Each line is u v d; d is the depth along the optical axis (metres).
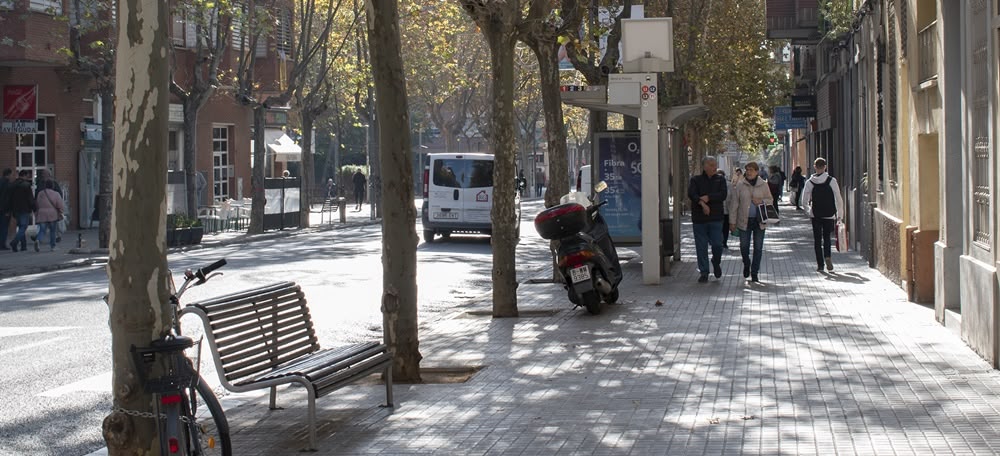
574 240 15.09
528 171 83.81
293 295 9.01
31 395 10.14
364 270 23.47
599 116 23.94
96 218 37.34
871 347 11.56
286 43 49.81
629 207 22.61
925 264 15.25
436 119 69.25
